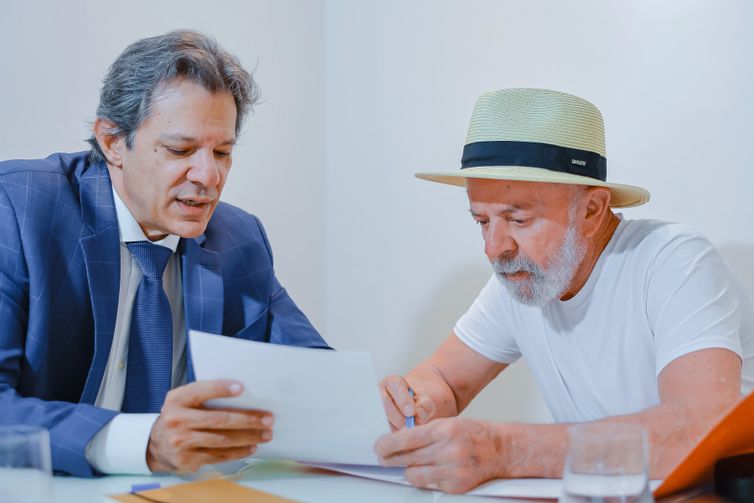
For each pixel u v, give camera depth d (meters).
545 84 2.06
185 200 1.44
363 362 1.05
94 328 1.42
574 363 1.48
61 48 1.92
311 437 1.15
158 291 1.51
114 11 2.02
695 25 1.82
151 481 1.16
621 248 1.40
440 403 1.56
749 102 1.75
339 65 2.52
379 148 2.43
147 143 1.40
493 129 1.33
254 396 1.11
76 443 1.16
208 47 1.45
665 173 1.88
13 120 1.84
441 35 2.26
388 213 2.41
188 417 1.12
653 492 0.93
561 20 2.02
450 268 2.26
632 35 1.91
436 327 2.30
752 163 1.75
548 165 1.30
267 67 2.37
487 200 1.31
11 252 1.35
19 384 1.36
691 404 1.11
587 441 0.79
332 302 2.56
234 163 2.28
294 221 2.46
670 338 1.26
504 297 1.60
